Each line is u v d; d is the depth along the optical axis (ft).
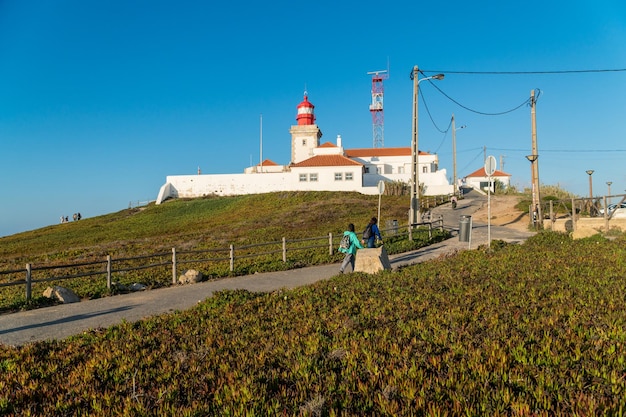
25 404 16.14
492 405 13.20
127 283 47.29
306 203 163.12
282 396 15.06
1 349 23.35
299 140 239.09
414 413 12.92
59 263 74.23
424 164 225.35
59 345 23.85
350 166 192.85
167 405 14.85
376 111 254.88
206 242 95.25
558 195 164.76
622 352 16.51
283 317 26.50
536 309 23.62
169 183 212.84
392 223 78.38
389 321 23.72
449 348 18.49
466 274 35.88
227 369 18.03
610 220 63.87
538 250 47.55
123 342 23.16
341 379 16.24
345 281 37.78
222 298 33.35
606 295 25.62
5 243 136.56
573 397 13.43
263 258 61.21
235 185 206.80
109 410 14.98
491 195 200.13
